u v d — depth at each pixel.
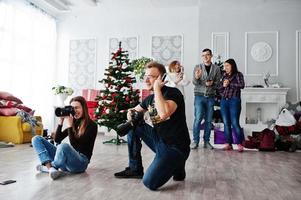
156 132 2.12
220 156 3.71
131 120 2.18
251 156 3.78
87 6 6.88
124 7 6.91
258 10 6.40
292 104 5.47
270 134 4.52
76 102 2.47
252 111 6.35
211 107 4.49
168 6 6.80
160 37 7.05
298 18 6.30
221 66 6.01
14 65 5.79
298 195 1.91
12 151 3.76
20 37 5.96
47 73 6.98
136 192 1.91
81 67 7.39
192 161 3.27
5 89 5.51
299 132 4.72
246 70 6.41
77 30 7.44
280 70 6.32
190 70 6.89
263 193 1.95
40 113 6.71
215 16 6.51
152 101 2.19
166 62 7.01
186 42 6.93
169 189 2.00
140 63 5.38
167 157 1.93
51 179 2.22
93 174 2.43
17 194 1.81
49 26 7.06
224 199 1.79
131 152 2.30
